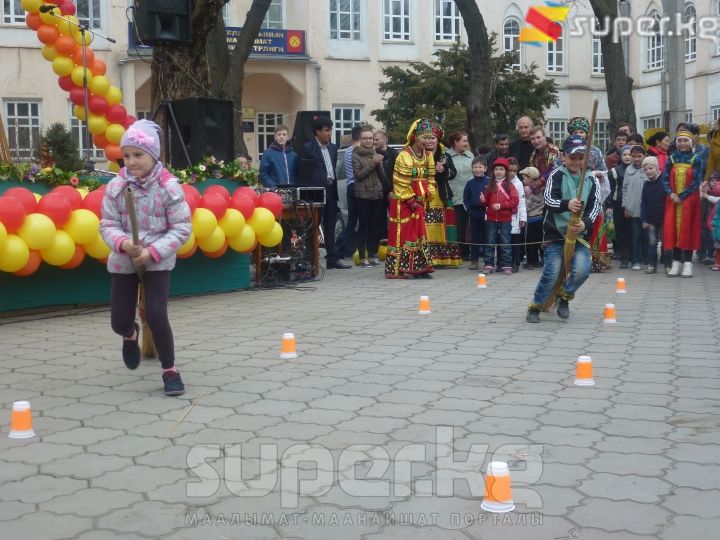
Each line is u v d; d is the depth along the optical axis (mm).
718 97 31953
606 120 37781
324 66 34312
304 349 7750
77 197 9211
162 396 6246
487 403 5980
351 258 15844
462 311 9727
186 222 6188
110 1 30234
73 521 4137
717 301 10328
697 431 5344
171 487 4539
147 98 31938
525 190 13523
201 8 12539
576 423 5520
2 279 9242
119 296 6238
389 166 14312
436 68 30562
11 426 5492
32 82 30156
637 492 4406
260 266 11781
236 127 19078
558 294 9000
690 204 12625
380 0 34875
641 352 7527
